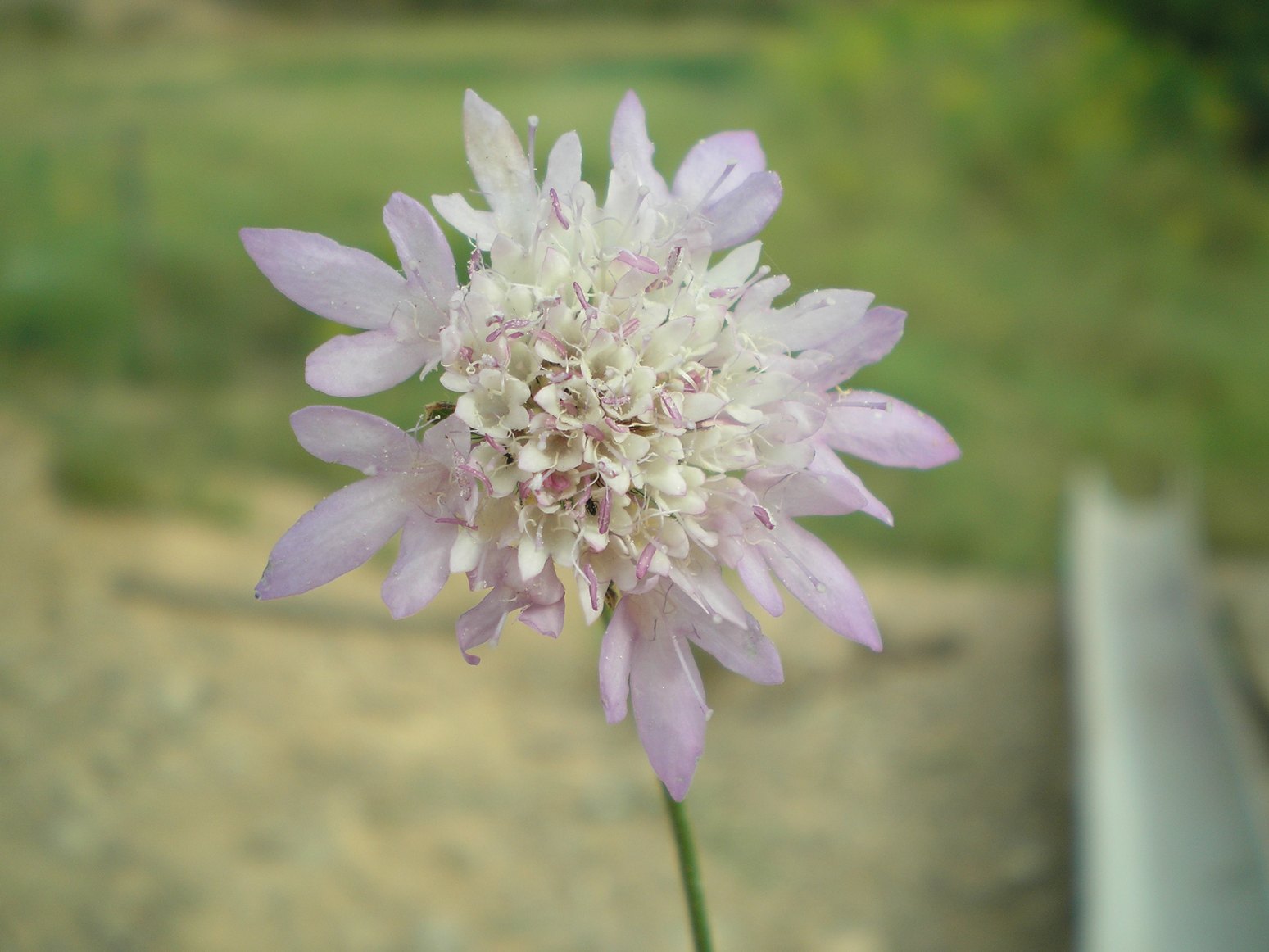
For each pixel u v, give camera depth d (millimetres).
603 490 59
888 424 64
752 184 62
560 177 61
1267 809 162
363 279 57
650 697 60
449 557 57
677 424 59
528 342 59
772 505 62
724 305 62
